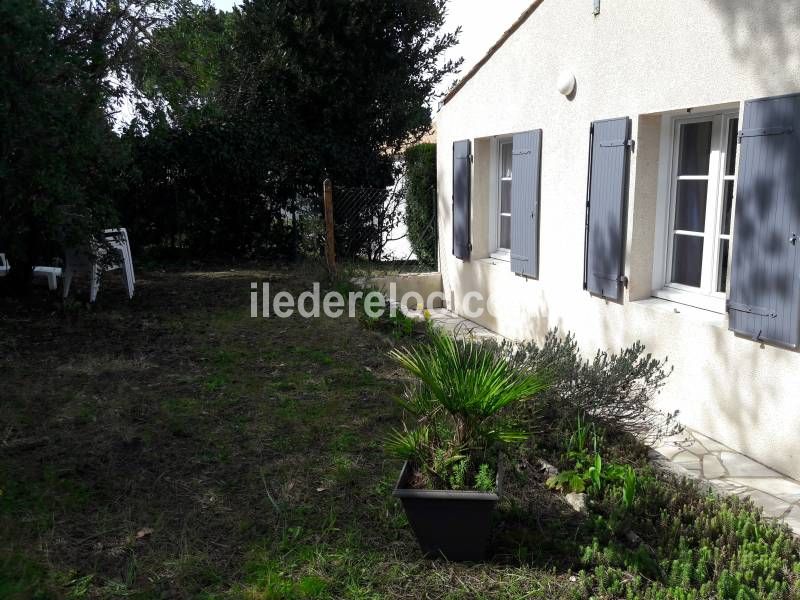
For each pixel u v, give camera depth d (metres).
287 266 11.59
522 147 7.17
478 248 8.86
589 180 5.89
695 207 5.20
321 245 11.98
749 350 4.38
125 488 3.53
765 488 4.01
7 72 6.16
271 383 5.23
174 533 3.13
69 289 8.34
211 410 4.64
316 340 6.55
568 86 6.15
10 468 3.68
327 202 10.26
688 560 2.88
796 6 3.84
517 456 3.88
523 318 7.44
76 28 8.10
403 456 3.15
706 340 4.73
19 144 6.26
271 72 12.09
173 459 3.88
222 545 3.05
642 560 2.88
